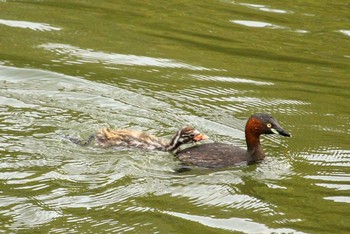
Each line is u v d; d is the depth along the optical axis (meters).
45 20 20.91
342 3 23.73
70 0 22.75
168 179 13.38
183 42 20.16
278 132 14.02
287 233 11.71
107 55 18.91
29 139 14.31
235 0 23.75
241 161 14.12
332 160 14.43
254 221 12.08
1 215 11.84
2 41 19.22
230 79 18.06
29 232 11.43
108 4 22.73
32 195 12.48
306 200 12.84
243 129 15.62
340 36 21.19
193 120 15.77
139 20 21.56
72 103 16.03
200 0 23.62
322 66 19.25
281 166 14.11
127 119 15.57
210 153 14.19
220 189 13.09
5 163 13.38
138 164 13.82
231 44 20.27
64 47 19.19
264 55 19.72
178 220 12.00
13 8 21.62
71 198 12.47
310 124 16.00
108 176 13.28
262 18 22.22
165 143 14.57
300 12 22.91
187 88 17.34
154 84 17.41
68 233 11.46
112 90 16.84
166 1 23.38
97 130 14.80
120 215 12.05
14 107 15.55
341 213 12.42
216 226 11.87
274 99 17.11
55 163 13.56
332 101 17.22
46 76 17.23
